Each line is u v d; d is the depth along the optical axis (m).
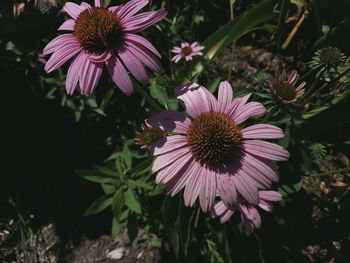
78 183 0.34
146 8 0.35
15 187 0.34
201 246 0.29
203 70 0.35
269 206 0.24
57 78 0.32
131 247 0.31
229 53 0.36
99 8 0.21
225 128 0.20
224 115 0.21
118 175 0.28
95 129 0.34
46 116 0.34
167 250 0.30
